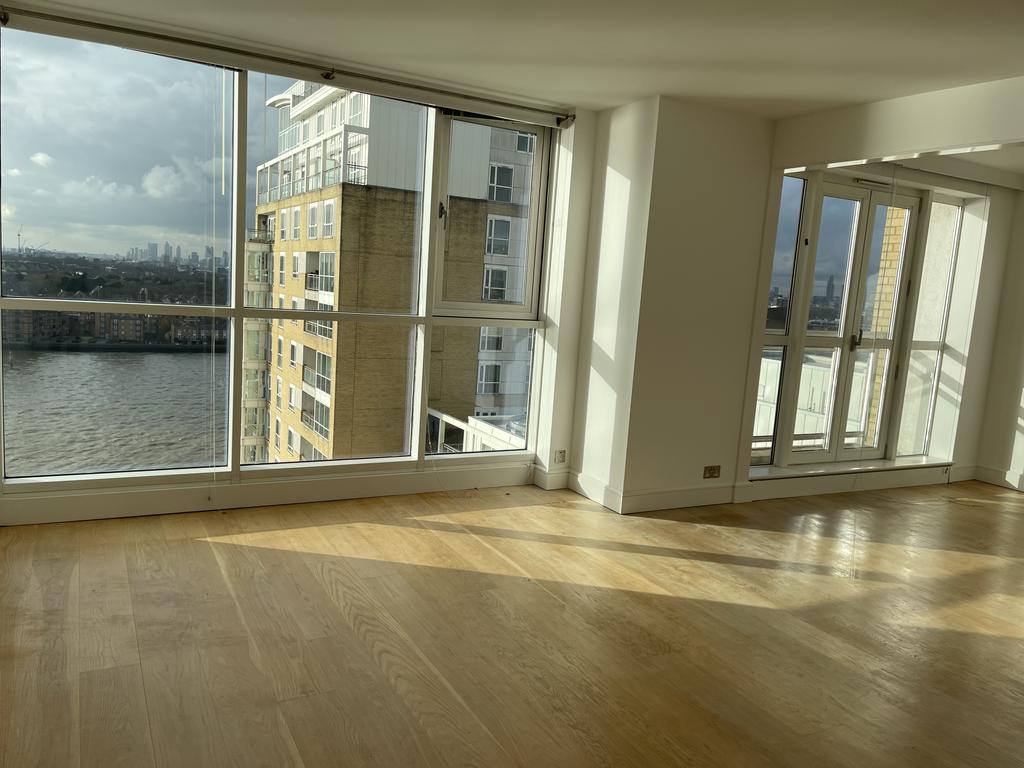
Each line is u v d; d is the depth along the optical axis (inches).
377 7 120.3
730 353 184.9
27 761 78.5
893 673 110.0
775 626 123.4
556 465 194.4
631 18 117.2
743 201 179.3
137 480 152.0
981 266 227.3
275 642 107.0
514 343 194.2
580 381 191.6
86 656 99.8
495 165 182.4
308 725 87.8
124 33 134.6
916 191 219.1
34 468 145.8
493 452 194.9
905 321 227.1
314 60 151.0
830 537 171.3
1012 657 117.4
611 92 165.0
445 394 185.3
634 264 171.5
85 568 127.3
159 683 94.4
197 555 136.1
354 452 176.2
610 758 85.5
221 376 158.9
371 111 165.3
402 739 86.4
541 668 104.8
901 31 114.9
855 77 140.8
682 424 181.2
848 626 125.2
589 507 180.5
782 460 210.2
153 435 154.5
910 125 150.7
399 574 134.3
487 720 91.4
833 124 166.4
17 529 141.5
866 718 97.3
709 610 128.0
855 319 216.2
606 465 182.1
